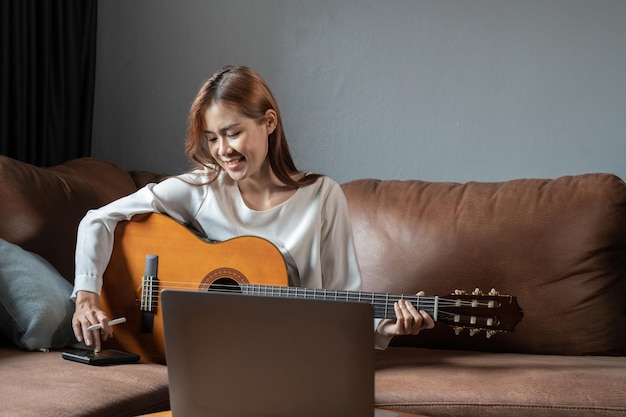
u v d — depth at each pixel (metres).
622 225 2.62
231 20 3.49
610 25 3.11
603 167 3.11
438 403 1.98
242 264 2.22
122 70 3.61
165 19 3.56
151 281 2.28
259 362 1.36
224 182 2.37
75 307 2.26
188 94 3.54
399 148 3.31
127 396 1.81
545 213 2.65
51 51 3.30
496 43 3.21
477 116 3.23
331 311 1.31
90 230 2.31
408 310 1.97
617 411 1.93
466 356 2.51
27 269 2.23
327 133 3.39
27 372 1.89
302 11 3.41
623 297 2.62
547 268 2.62
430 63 3.28
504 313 1.90
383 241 2.78
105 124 3.62
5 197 2.42
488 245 2.67
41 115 3.24
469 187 2.83
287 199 2.34
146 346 2.28
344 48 3.37
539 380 2.07
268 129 2.25
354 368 1.32
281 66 3.43
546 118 3.17
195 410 1.40
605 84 3.11
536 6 3.17
